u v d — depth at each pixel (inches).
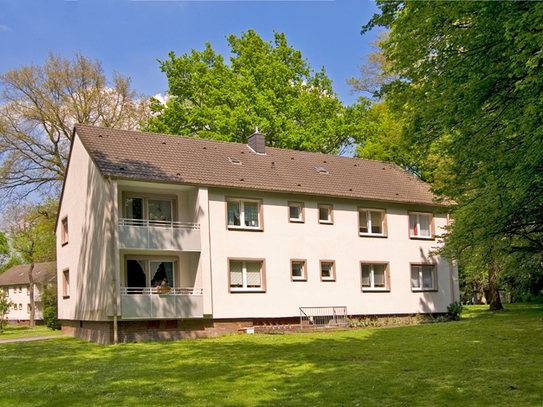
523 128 480.1
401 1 685.3
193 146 1085.1
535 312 1216.2
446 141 772.6
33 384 519.2
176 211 963.3
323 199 1099.3
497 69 530.9
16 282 2770.7
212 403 432.1
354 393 456.1
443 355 633.6
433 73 620.7
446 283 1235.2
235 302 965.8
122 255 906.7
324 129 1642.5
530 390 450.9
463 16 569.0
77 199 1047.0
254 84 1583.4
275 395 457.1
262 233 1016.2
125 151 969.5
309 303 1047.0
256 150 1164.5
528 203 659.4
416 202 1187.9
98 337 916.6
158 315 864.3
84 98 1513.3
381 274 1162.6
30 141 1471.5
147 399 445.7
